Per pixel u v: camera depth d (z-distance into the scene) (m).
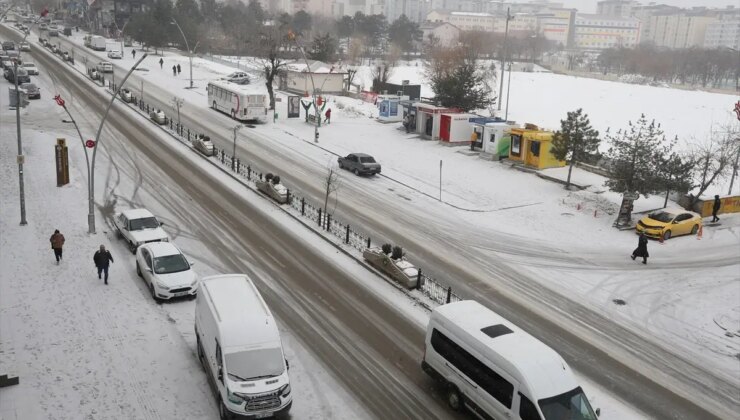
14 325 20.81
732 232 36.12
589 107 89.19
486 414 16.23
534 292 26.28
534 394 14.81
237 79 83.75
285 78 81.25
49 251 27.66
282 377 16.31
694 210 39.00
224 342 16.53
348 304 23.80
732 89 154.00
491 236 33.03
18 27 132.62
